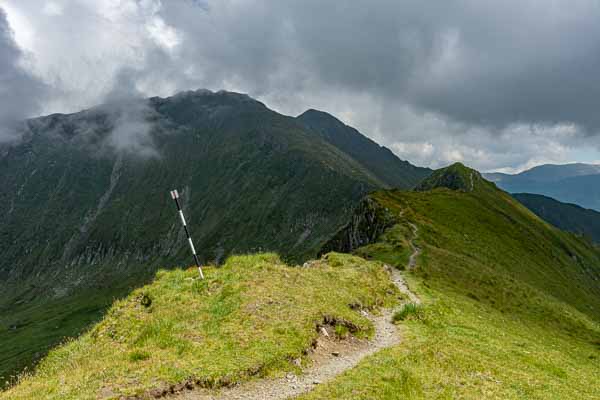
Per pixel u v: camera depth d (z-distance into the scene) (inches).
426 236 3041.3
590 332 2128.4
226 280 983.6
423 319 1077.8
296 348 717.3
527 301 2233.0
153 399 550.9
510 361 903.7
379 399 564.7
